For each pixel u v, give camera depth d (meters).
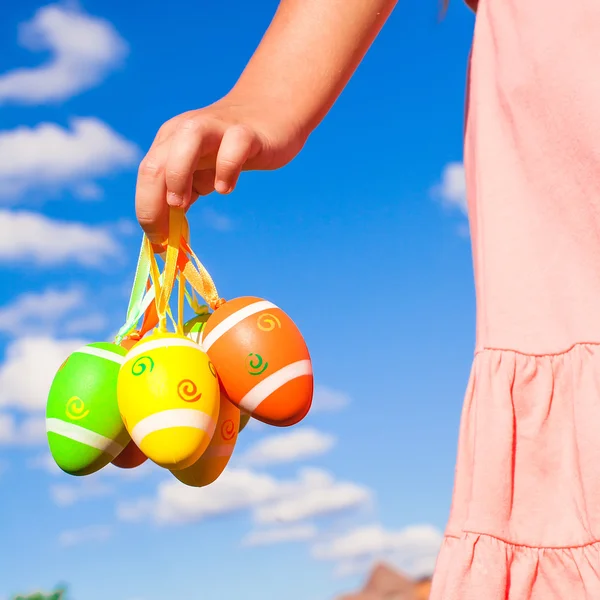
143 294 1.31
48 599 5.49
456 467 1.08
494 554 0.99
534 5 1.16
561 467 1.02
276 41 1.30
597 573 0.96
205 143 1.14
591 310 1.04
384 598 6.69
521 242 1.11
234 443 1.30
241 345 1.21
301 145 1.26
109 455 1.27
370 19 1.31
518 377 1.06
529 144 1.13
